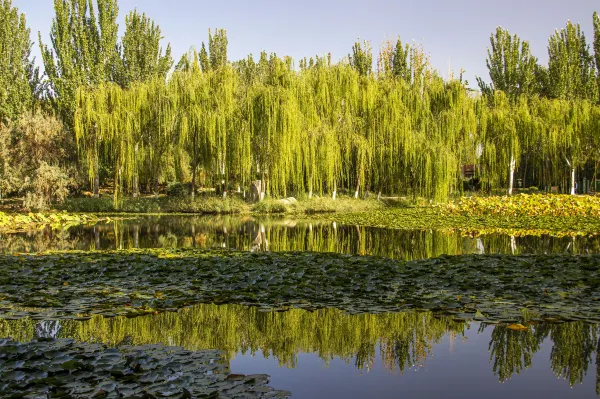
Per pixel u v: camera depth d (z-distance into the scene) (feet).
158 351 17.21
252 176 97.71
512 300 23.40
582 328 19.90
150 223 72.49
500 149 103.09
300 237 54.39
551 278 27.68
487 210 78.48
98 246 47.34
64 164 99.45
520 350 17.70
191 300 24.07
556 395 14.16
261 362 16.89
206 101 87.10
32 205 86.63
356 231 59.77
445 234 55.67
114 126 86.58
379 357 17.37
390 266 32.35
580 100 111.34
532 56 138.10
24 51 121.60
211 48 149.69
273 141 84.74
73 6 110.42
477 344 18.39
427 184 90.17
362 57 138.41
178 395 13.15
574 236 52.29
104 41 112.57
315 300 24.03
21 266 33.40
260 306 23.08
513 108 107.34
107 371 14.89
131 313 21.94
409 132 93.15
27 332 19.76
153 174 100.73
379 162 95.81
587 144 110.42
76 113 85.92
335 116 96.53
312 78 97.91
